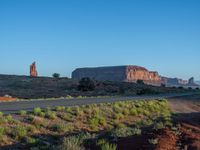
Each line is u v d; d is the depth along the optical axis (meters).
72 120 24.34
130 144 13.52
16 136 17.64
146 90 86.69
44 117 23.38
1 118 20.09
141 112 34.09
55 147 13.94
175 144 13.88
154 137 14.30
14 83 93.00
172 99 57.34
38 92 78.88
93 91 86.31
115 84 101.44
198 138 15.17
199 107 50.47
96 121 25.03
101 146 13.24
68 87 91.38
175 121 20.50
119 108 32.22
